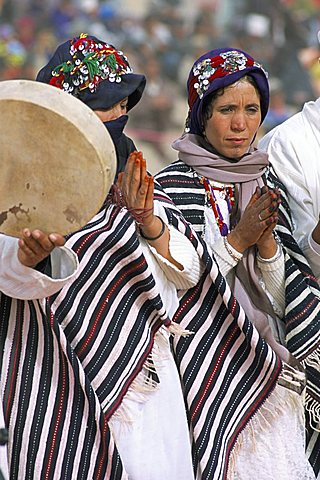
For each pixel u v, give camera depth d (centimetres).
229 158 1065
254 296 1038
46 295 866
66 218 816
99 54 973
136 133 3541
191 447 988
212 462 977
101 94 968
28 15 3859
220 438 988
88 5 3912
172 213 980
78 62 973
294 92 3809
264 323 1030
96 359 923
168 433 943
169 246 957
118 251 930
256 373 999
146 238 952
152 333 955
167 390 951
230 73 1038
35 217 823
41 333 907
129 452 923
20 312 910
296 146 1133
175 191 1052
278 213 1088
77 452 905
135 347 936
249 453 1005
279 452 1005
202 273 989
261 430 1007
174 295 984
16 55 3766
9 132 807
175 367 968
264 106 1074
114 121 973
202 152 1057
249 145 1065
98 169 796
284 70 3884
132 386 934
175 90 3694
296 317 1048
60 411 907
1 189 824
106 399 923
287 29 4006
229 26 4028
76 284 920
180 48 3859
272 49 3956
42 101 788
